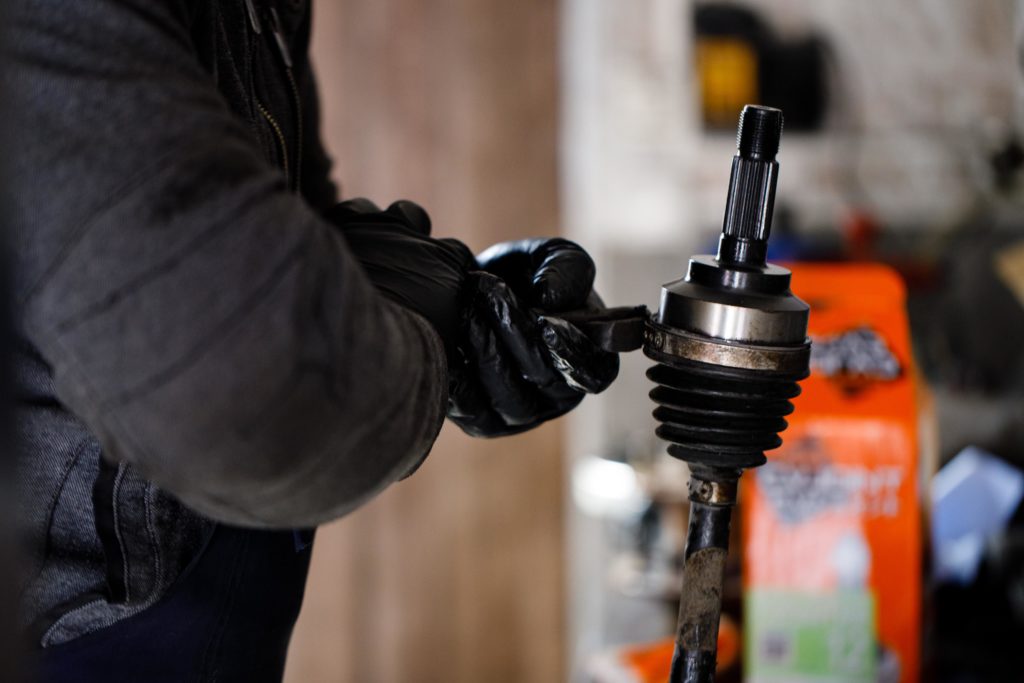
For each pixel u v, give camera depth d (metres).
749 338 0.62
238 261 0.49
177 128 0.50
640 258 2.16
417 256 0.66
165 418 0.50
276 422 0.50
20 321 0.52
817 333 1.10
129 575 0.67
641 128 2.13
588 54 2.15
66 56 0.51
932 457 1.19
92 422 0.52
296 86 0.80
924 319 1.92
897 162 2.01
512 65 2.20
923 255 1.97
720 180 2.11
